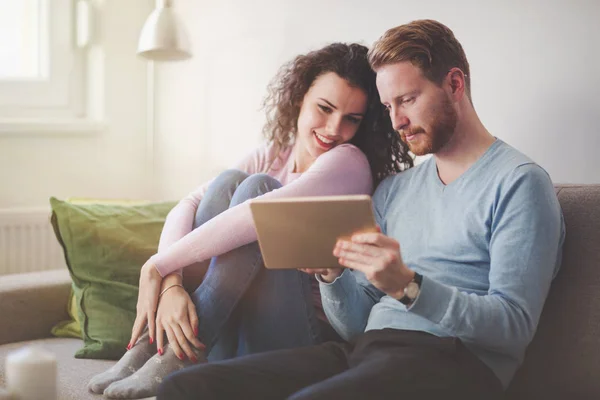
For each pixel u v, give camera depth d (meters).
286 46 2.37
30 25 2.95
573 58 1.58
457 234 1.28
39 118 2.94
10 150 2.85
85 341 1.75
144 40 2.50
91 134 2.99
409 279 1.12
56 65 2.96
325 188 1.52
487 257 1.25
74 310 1.93
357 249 1.11
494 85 1.75
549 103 1.63
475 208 1.26
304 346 1.40
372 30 2.07
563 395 1.23
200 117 2.80
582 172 1.56
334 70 1.61
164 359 1.40
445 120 1.31
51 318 1.95
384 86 1.35
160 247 1.65
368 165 1.61
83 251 1.82
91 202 2.21
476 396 1.12
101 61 2.98
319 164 1.55
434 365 1.11
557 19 1.61
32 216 2.78
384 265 1.09
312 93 1.65
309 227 1.12
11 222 2.74
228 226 1.45
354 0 2.12
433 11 1.90
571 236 1.27
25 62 2.95
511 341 1.14
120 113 3.04
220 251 1.46
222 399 1.13
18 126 2.81
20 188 2.87
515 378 1.29
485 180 1.27
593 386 1.19
